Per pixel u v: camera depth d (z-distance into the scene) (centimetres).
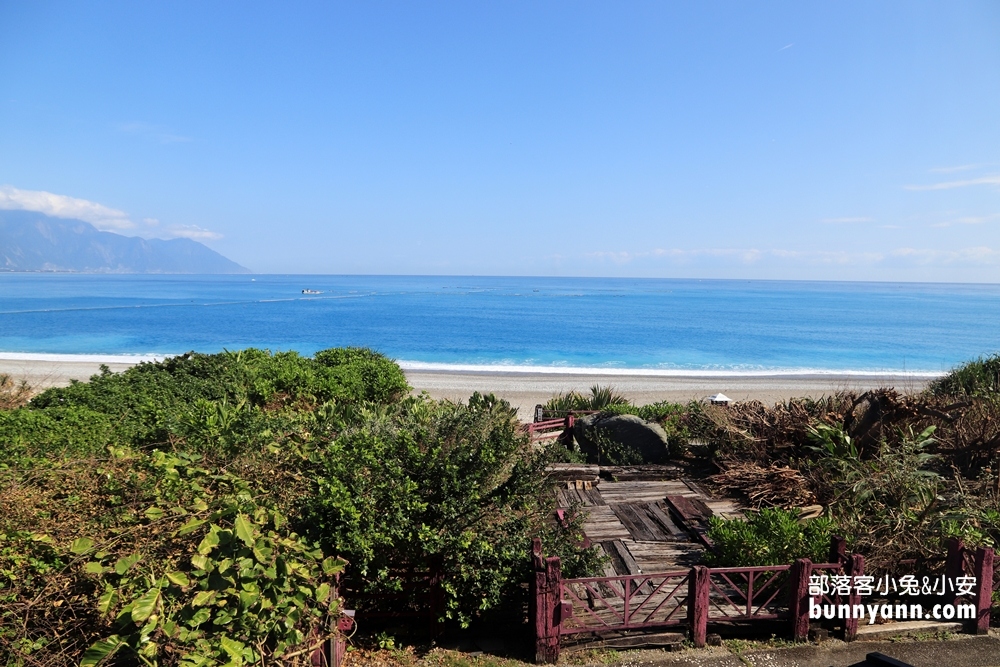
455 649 637
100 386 1132
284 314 9194
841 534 800
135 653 391
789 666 619
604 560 738
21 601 425
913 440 1034
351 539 582
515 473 712
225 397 1108
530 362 4550
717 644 656
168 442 802
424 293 17600
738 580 769
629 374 3775
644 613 695
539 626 611
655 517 995
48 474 595
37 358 4000
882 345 5719
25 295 13488
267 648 439
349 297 14888
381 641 629
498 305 12031
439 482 652
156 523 511
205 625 416
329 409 988
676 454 1340
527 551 668
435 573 639
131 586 429
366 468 646
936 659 634
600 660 623
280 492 668
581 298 15162
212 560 435
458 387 3167
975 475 1014
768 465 1169
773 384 3366
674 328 7456
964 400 1208
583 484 1147
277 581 443
